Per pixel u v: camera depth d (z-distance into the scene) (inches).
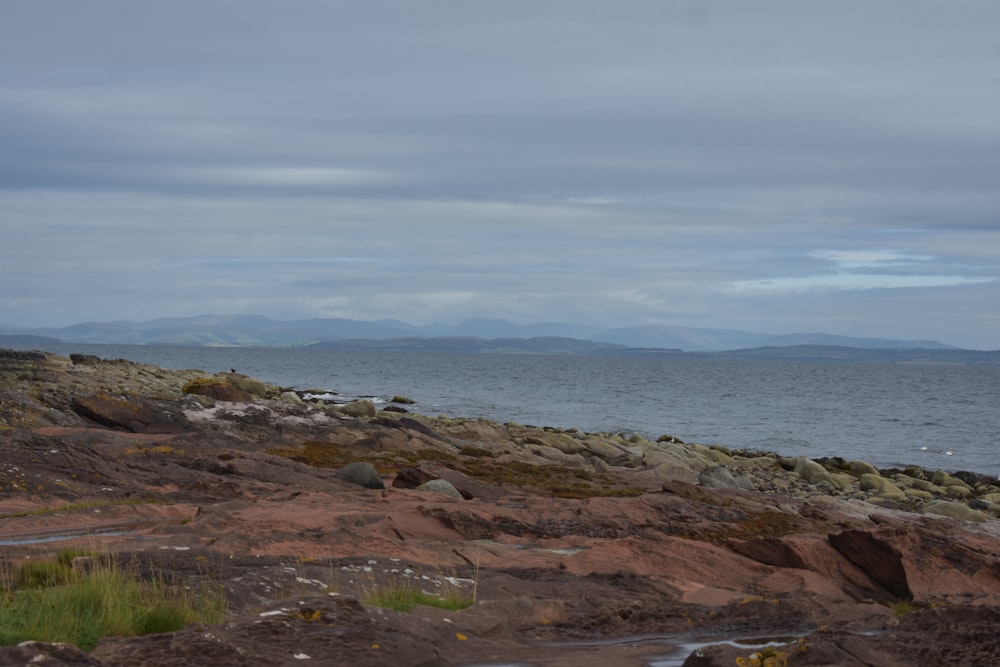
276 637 336.5
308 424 1525.6
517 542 732.7
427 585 519.8
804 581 657.0
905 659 329.1
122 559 499.5
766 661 323.3
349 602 379.6
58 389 1561.3
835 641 335.0
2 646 303.9
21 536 649.6
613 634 449.4
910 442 2608.3
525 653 391.9
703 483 1309.1
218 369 6456.7
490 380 5659.5
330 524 706.2
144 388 2130.9
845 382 6894.7
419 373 6604.3
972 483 1833.2
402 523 739.4
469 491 1026.1
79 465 937.5
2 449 925.2
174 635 327.3
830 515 997.2
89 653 310.2
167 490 898.7
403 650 345.4
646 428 2783.0
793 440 2571.4
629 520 839.1
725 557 704.4
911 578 663.8
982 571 668.1
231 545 583.5
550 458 1624.0
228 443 1396.4
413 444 1478.8
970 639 345.7
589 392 4554.6
